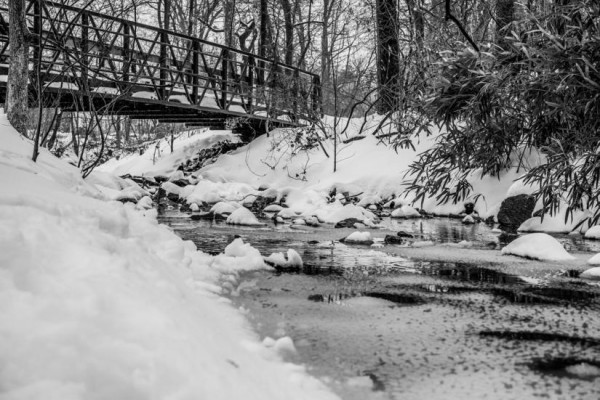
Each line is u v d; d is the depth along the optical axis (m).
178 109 13.91
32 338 1.38
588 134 6.08
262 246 5.62
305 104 15.08
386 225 8.15
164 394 1.36
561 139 6.46
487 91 6.88
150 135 25.61
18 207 2.36
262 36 18.02
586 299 3.39
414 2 13.77
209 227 7.24
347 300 3.27
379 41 14.51
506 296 3.46
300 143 14.34
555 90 5.90
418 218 9.38
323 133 14.66
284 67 16.30
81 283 1.77
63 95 9.04
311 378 2.00
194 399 1.38
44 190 3.40
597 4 5.64
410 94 11.30
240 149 15.66
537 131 7.11
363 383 1.99
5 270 1.74
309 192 10.76
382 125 13.19
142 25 11.80
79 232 2.36
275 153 14.41
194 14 21.78
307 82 16.06
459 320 2.88
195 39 13.45
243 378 1.66
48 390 1.22
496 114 7.25
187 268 3.45
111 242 2.43
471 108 7.12
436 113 7.71
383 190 11.26
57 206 2.62
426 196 10.12
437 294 3.50
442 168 8.62
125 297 1.78
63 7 6.43
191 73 13.11
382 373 2.10
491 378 2.06
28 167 4.32
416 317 2.92
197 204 10.38
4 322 1.43
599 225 6.73
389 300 3.31
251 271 4.07
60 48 5.85
